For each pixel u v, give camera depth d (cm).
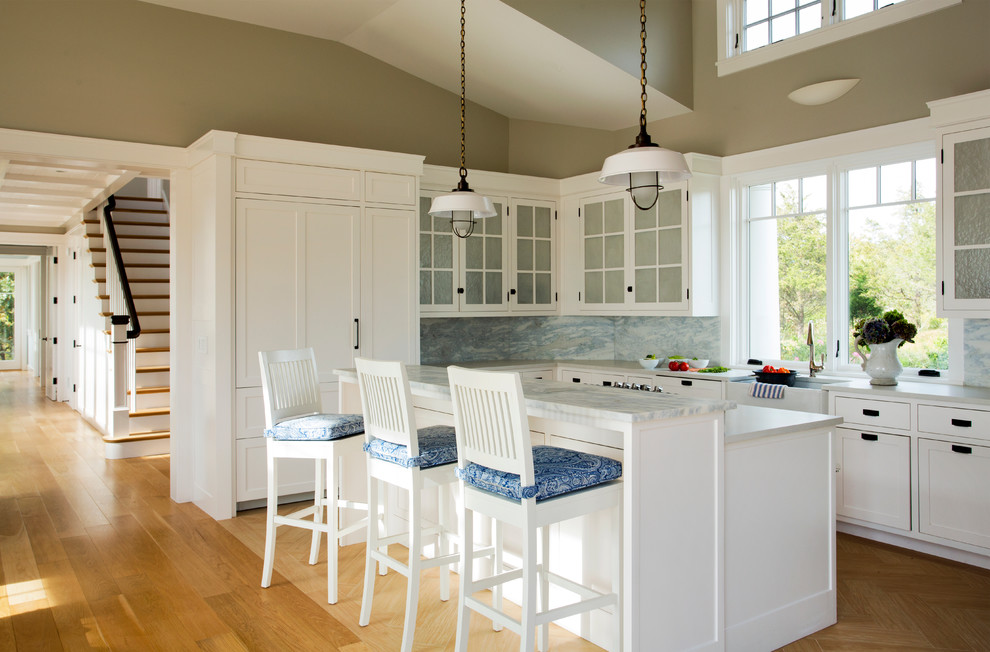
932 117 362
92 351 757
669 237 505
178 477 467
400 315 489
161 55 454
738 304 503
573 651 264
